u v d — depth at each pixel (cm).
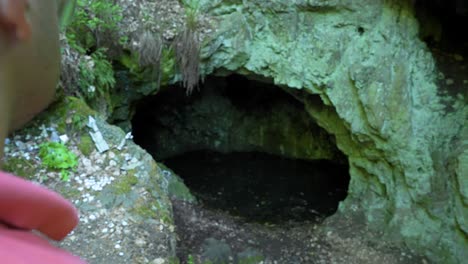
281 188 934
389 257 665
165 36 689
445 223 654
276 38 725
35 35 37
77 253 390
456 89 675
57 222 38
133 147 479
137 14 684
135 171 459
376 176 724
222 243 656
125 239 405
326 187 934
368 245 691
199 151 1062
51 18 39
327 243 710
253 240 709
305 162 1019
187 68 708
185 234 675
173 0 721
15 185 36
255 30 729
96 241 402
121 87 711
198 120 1044
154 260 398
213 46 712
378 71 677
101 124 484
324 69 707
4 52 36
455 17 718
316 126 993
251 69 746
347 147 765
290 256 680
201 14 723
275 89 998
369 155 718
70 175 442
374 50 681
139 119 998
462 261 634
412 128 668
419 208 674
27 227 36
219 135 1056
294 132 1021
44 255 34
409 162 668
